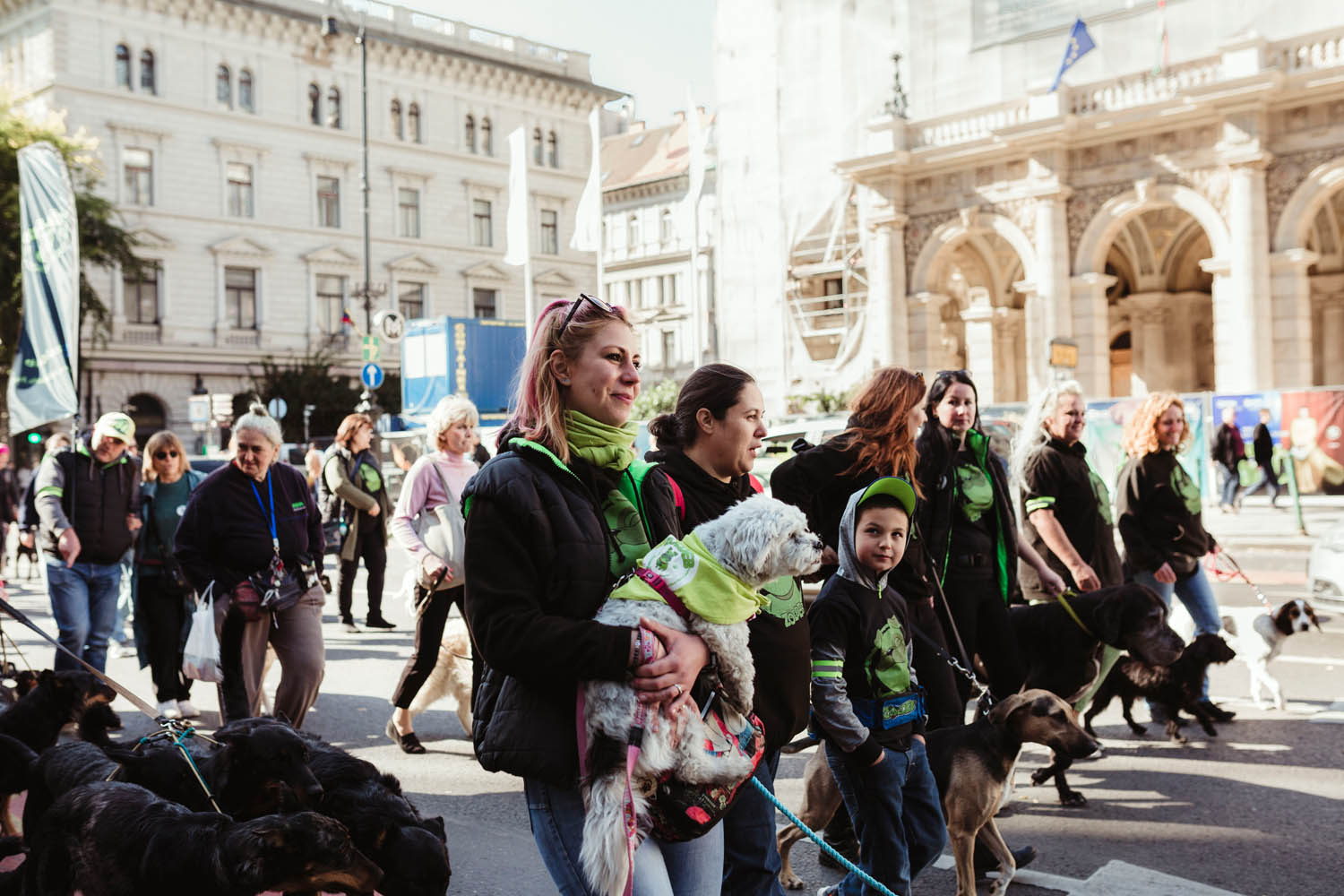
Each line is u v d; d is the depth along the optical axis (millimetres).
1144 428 7035
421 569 6449
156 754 4102
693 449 3359
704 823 2338
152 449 7516
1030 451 6273
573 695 2352
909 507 3729
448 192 51562
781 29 35219
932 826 3805
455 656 6746
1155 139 26094
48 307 9633
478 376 26953
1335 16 27188
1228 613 7367
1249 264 24594
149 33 43469
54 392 9633
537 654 2256
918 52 33156
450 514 6574
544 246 55000
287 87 46906
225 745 3914
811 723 3854
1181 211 31844
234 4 44781
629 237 63000
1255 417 20656
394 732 6734
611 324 2594
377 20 49469
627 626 2303
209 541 5973
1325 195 24156
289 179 47000
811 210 34500
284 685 6082
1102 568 6359
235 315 45719
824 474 4426
